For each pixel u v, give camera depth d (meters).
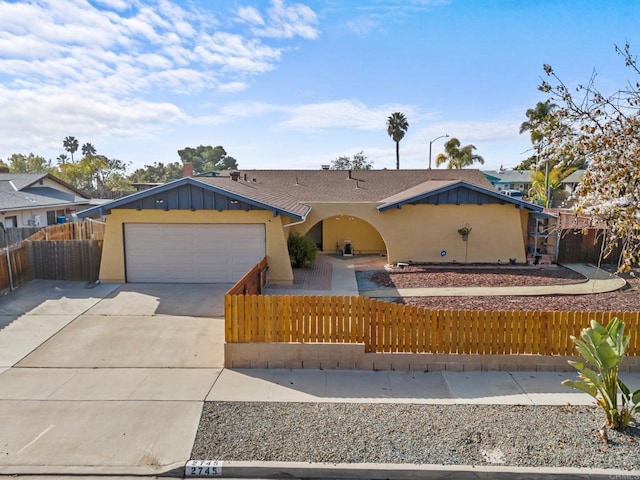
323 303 8.23
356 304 8.23
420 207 19.03
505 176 63.62
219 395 7.16
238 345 8.19
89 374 7.94
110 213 14.73
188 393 7.22
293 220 16.91
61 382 7.61
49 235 18.69
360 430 6.09
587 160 6.67
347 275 17.02
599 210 6.33
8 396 7.10
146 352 8.95
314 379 7.79
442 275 16.80
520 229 18.98
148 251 14.90
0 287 13.19
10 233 20.77
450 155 54.78
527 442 5.77
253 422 6.31
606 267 18.20
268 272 15.02
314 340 8.31
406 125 54.44
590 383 6.29
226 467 5.34
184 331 10.14
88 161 63.19
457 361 8.15
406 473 5.25
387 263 19.42
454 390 7.39
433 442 5.79
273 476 5.30
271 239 14.95
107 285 14.46
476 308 12.27
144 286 14.36
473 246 19.11
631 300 13.07
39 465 5.39
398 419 6.39
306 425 6.22
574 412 6.59
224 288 14.15
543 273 17.08
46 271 14.95
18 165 73.94
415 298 13.50
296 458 5.47
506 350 8.21
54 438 5.93
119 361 8.52
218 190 14.45
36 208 26.55
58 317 11.07
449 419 6.39
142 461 5.48
